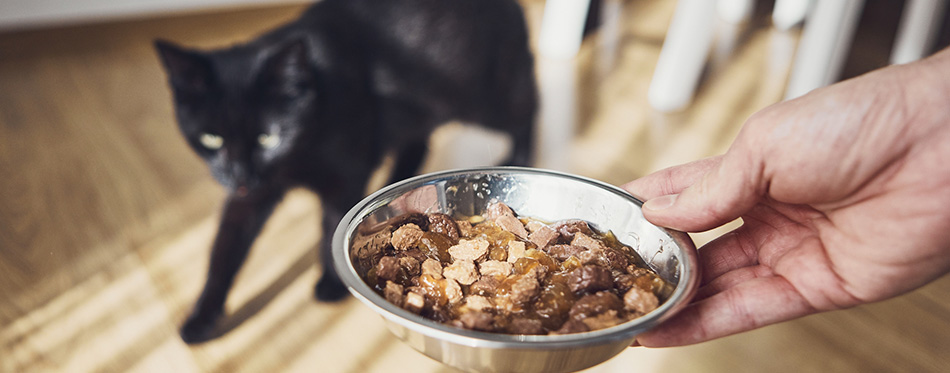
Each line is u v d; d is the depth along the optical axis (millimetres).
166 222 767
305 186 738
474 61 851
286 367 607
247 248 714
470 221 467
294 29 758
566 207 466
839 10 882
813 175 409
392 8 803
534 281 393
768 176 417
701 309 427
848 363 609
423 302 383
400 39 802
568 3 1153
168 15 1285
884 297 426
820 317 655
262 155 678
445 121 867
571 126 962
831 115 397
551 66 1170
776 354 617
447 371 607
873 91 394
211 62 645
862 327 645
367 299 357
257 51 704
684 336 427
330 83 729
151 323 645
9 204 786
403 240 427
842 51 918
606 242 445
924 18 1086
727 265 471
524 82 898
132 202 797
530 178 467
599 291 395
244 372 602
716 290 452
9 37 1135
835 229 431
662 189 477
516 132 902
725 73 1159
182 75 641
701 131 955
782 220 461
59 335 629
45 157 875
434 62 824
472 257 421
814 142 402
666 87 1008
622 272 419
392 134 815
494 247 436
